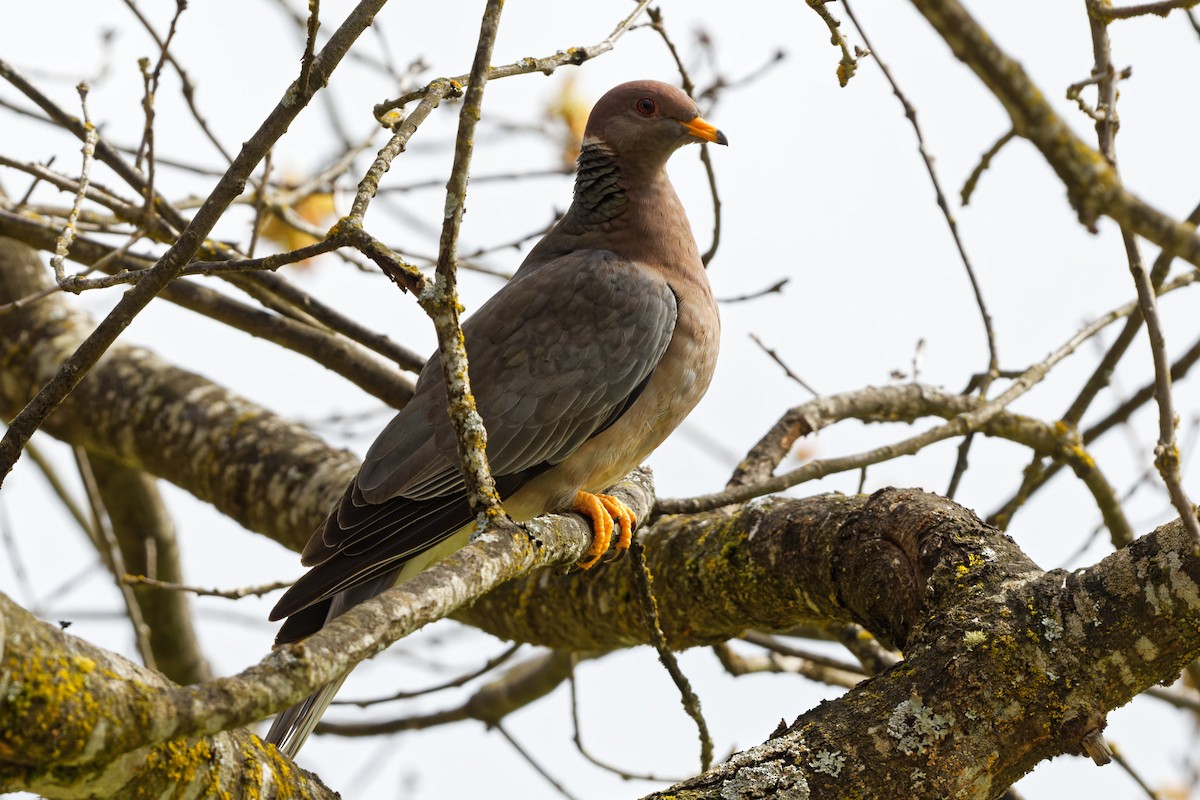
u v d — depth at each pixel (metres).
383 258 6.39
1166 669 6.61
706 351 10.05
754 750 6.47
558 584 10.12
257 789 5.57
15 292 12.73
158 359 12.48
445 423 9.25
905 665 6.72
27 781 4.71
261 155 6.52
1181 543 6.50
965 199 7.85
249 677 4.66
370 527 8.90
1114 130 6.22
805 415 10.47
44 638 4.54
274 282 10.25
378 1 6.63
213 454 11.69
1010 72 4.18
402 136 6.79
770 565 8.69
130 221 9.57
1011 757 6.56
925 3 4.09
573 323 9.68
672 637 9.66
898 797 6.33
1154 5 6.11
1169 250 4.29
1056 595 6.73
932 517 7.73
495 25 5.90
